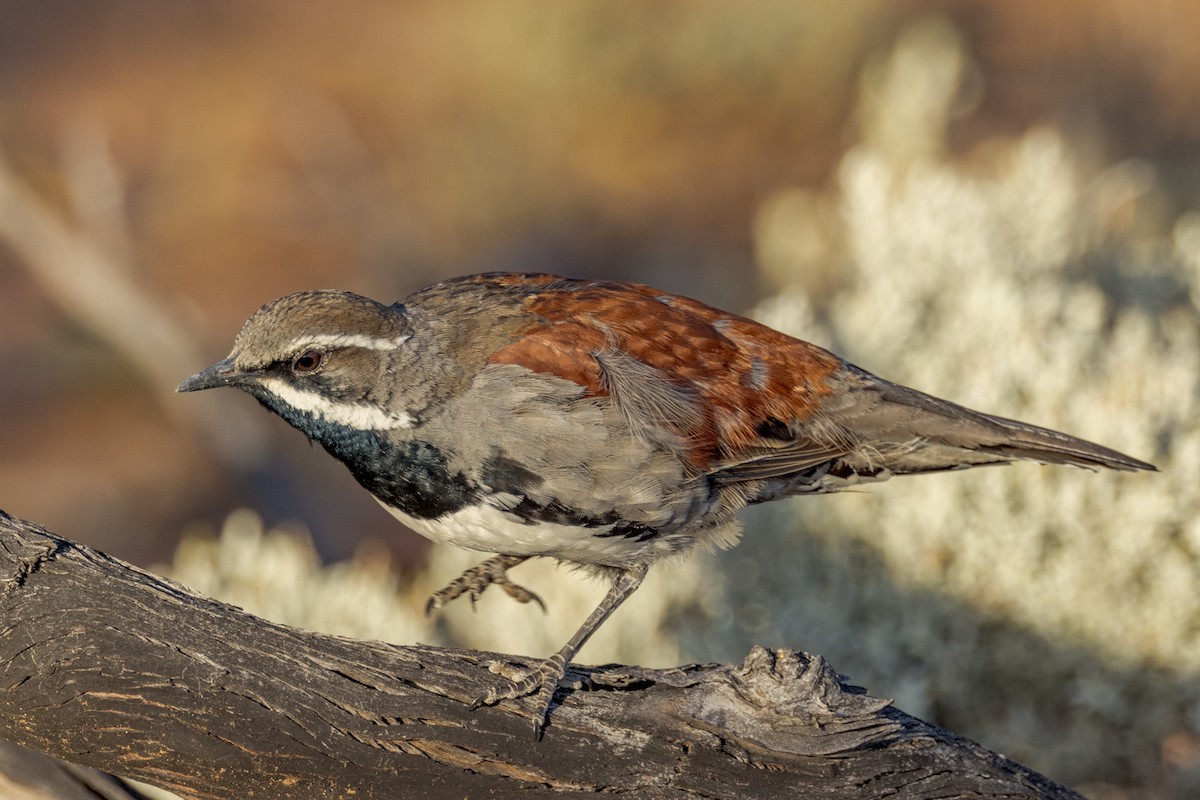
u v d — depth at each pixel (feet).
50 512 68.90
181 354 69.62
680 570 42.91
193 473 73.36
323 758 21.93
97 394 83.41
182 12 137.28
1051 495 38.86
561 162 101.81
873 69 99.40
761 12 105.29
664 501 25.53
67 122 107.96
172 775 22.03
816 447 27.86
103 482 72.23
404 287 87.66
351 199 94.79
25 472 73.46
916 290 46.32
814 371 27.78
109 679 21.71
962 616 39.11
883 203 49.03
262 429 70.18
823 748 22.29
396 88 114.93
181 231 96.22
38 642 21.74
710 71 106.01
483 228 93.20
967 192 49.06
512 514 25.41
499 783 22.20
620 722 22.49
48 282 69.21
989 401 40.24
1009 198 51.24
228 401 68.90
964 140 88.43
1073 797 22.89
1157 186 72.84
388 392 25.09
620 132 105.60
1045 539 39.24
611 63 106.32
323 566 61.77
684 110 106.73
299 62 122.11
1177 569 37.65
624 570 27.20
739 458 26.71
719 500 27.12
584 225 92.79
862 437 28.35
